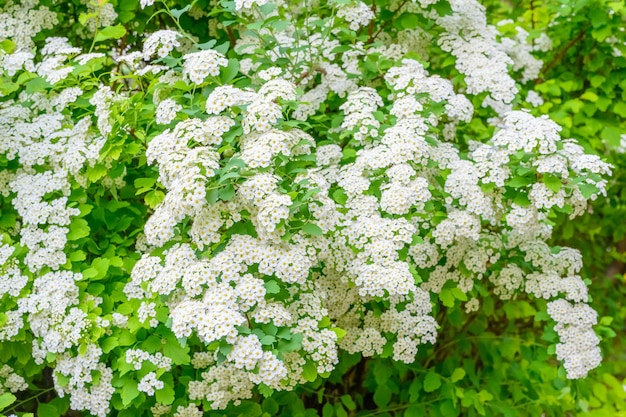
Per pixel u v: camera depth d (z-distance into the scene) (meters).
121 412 3.06
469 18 4.05
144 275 2.78
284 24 3.24
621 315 5.71
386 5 3.92
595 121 4.66
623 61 4.55
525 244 3.69
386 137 3.12
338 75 3.71
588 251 5.39
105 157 3.15
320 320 2.83
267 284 2.58
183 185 2.50
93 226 3.41
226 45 3.07
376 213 3.06
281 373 2.39
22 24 3.75
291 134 2.88
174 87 3.12
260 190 2.56
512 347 4.46
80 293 3.03
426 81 3.38
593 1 4.41
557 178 3.04
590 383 4.70
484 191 3.18
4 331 2.98
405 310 3.25
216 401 2.99
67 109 3.50
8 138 3.26
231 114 2.89
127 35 4.11
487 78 3.66
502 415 4.33
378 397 3.98
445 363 4.22
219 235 2.64
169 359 2.86
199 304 2.49
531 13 5.05
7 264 3.03
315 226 2.66
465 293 3.51
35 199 3.13
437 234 3.20
